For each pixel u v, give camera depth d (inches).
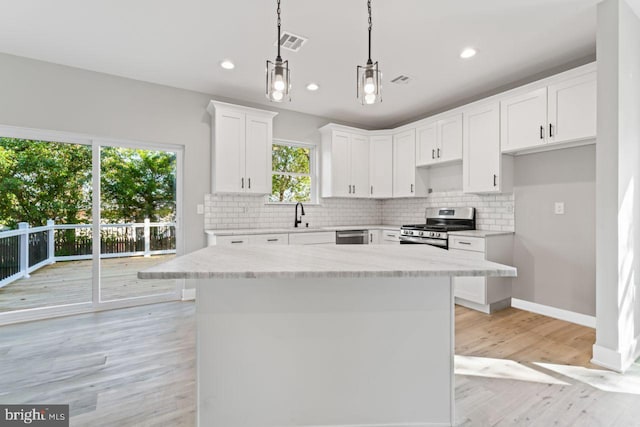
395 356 58.2
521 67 122.1
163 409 66.6
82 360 87.2
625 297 84.4
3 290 116.0
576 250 116.6
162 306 135.6
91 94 126.0
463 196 157.2
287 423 57.3
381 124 199.6
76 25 95.7
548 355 91.6
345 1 83.7
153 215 142.3
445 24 94.1
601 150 84.0
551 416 64.9
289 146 179.3
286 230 147.9
